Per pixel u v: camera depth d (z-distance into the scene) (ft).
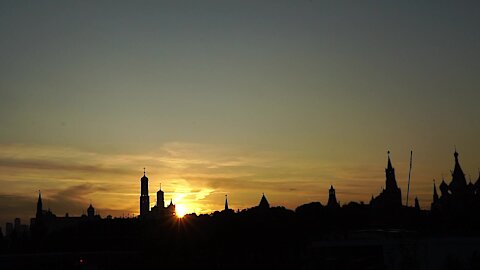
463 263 644.27
